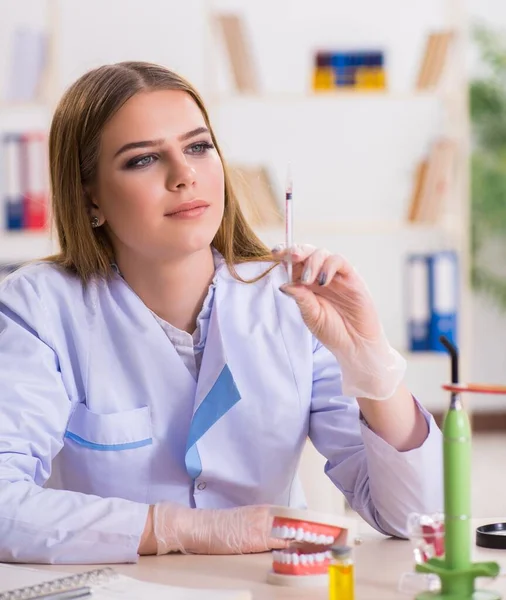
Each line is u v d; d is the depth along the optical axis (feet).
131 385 5.37
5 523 4.56
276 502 5.44
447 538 3.68
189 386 5.37
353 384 4.72
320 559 4.05
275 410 5.37
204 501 5.33
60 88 15.99
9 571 4.15
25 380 5.19
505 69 19.48
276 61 18.42
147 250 5.27
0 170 15.15
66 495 4.67
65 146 5.47
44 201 15.06
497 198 19.48
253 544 4.53
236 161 18.34
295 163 18.45
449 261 15.25
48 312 5.45
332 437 5.46
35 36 15.46
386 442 4.83
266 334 5.49
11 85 15.47
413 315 15.31
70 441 5.36
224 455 5.33
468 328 15.92
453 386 3.64
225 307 5.54
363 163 18.57
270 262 5.79
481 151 19.58
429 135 18.56
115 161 5.22
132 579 3.91
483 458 16.97
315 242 18.70
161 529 4.51
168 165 5.17
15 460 4.98
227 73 18.16
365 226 15.88
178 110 5.22
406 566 4.23
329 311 4.62
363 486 5.23
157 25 18.11
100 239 5.60
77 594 3.67
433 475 4.85
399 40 18.48
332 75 15.85
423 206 15.87
